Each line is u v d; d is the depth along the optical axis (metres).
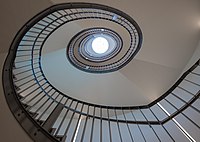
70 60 5.37
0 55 2.56
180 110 3.16
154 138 4.55
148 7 3.53
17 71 4.62
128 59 5.06
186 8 3.51
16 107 2.22
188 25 3.81
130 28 4.52
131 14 3.68
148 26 3.95
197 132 3.79
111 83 5.45
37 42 4.62
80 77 5.48
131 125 5.14
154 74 4.95
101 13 3.82
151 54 4.58
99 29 5.20
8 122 2.04
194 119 3.93
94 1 3.32
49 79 5.34
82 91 5.60
